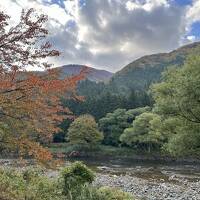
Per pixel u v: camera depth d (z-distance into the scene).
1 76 8.45
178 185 35.88
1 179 14.72
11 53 8.45
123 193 16.89
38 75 8.76
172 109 30.17
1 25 8.32
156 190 31.16
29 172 17.84
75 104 116.50
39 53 8.66
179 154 31.92
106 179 37.19
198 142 30.00
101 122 110.00
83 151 97.81
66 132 107.38
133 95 127.06
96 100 123.06
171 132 33.00
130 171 52.91
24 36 8.48
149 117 92.88
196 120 30.28
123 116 109.12
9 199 12.47
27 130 8.98
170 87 31.02
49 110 9.03
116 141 106.00
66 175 16.62
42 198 14.38
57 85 8.58
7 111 8.66
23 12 8.48
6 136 8.83
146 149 98.75
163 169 58.25
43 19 8.59
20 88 8.48
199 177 46.06
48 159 8.95
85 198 14.80
